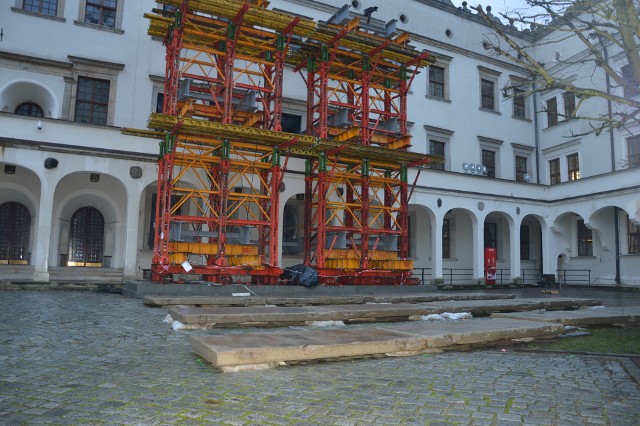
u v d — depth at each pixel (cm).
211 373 593
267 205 1848
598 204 2586
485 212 2628
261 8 1638
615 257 2630
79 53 2058
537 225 3114
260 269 1655
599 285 2605
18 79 1941
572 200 2728
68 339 790
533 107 3244
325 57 1870
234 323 958
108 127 1853
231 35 1655
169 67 1716
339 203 1872
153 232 2150
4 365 614
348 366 645
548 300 1472
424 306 1222
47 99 2027
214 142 1652
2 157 1675
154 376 576
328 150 1797
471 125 2972
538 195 2852
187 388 527
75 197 2050
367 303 1370
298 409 464
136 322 988
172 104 1584
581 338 939
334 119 2111
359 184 2058
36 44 1991
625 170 2472
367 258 1867
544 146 3181
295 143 1694
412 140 2747
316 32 1803
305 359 648
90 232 2181
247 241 1709
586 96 823
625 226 2606
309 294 1661
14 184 1934
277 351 630
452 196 2530
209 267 1575
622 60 2627
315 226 2339
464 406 485
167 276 1634
